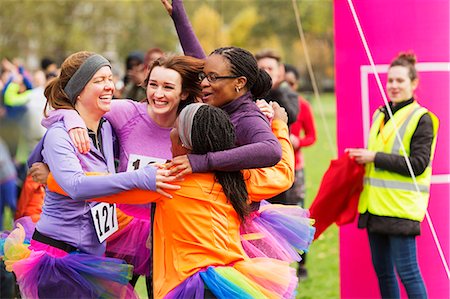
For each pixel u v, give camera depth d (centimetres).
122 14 3425
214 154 395
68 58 450
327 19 3978
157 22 3541
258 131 412
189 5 3238
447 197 588
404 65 570
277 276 407
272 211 459
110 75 451
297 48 4088
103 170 455
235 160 396
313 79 689
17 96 1046
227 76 427
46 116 450
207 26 3062
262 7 4153
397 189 567
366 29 597
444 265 548
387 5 589
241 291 390
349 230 623
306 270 798
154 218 413
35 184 655
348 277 626
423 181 568
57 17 3212
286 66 931
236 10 4178
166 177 395
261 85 454
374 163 568
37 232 447
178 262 399
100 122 467
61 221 442
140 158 477
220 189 404
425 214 574
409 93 571
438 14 581
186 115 399
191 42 525
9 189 949
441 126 586
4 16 3088
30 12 3100
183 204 398
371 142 586
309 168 1636
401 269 569
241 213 409
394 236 568
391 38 590
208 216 399
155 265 411
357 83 607
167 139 480
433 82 583
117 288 442
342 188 598
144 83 488
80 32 3222
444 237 587
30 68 3247
